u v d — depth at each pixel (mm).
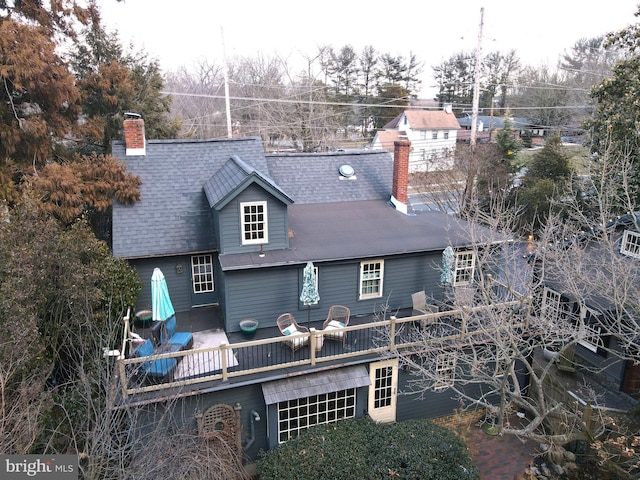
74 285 11062
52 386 11844
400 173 17422
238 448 11719
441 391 13023
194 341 13375
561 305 16641
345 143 55156
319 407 12383
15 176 16312
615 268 11742
